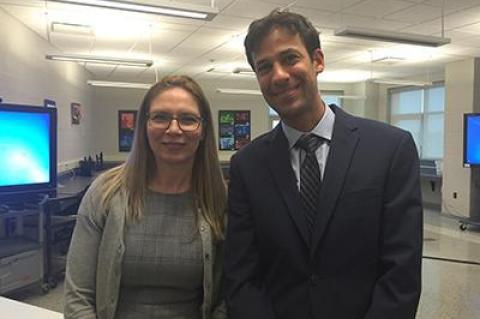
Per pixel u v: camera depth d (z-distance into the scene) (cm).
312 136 122
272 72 116
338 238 112
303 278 116
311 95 119
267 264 125
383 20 533
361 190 113
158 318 123
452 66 792
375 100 1091
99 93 1098
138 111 132
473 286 405
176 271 124
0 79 462
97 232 126
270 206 121
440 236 631
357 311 113
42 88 617
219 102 1167
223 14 504
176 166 129
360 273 113
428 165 926
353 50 713
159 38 625
